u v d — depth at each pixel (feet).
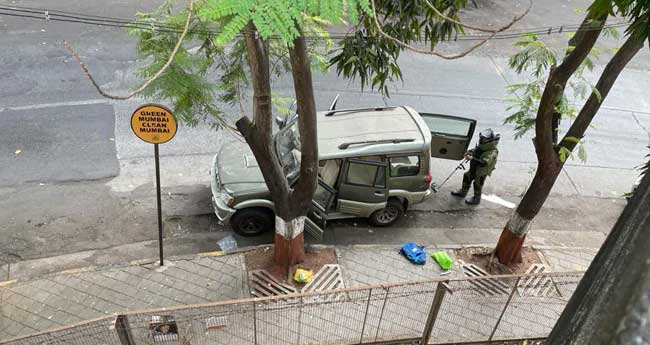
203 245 24.44
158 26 18.74
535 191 21.81
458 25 14.96
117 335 15.94
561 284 19.74
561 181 31.91
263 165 19.38
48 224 24.64
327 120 25.48
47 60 36.60
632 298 2.33
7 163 27.96
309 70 16.76
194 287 21.84
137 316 16.47
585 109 19.86
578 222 28.78
